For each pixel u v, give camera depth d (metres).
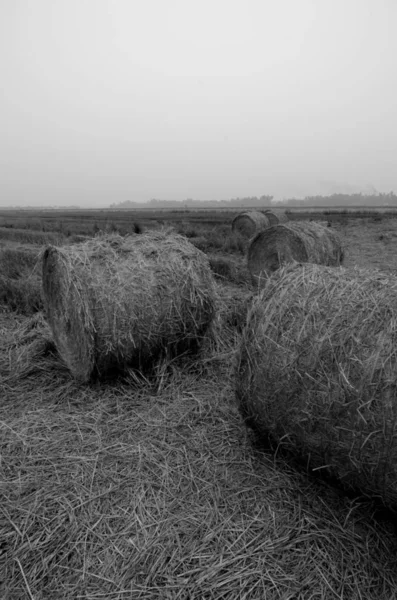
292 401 2.60
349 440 2.35
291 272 3.03
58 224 22.30
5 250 10.80
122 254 4.36
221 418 3.61
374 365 2.22
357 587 2.12
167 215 43.50
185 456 3.12
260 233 9.17
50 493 2.74
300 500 2.67
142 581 2.14
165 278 4.27
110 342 4.02
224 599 2.05
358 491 2.56
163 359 4.46
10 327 5.83
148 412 3.76
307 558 2.28
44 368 4.63
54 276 4.45
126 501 2.67
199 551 2.30
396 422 2.15
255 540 2.38
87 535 2.41
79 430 3.46
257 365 2.80
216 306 4.80
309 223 9.99
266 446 3.22
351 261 11.26
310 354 2.48
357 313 2.43
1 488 2.79
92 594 2.07
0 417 3.69
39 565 2.23
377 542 2.38
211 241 14.12
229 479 2.88
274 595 2.07
